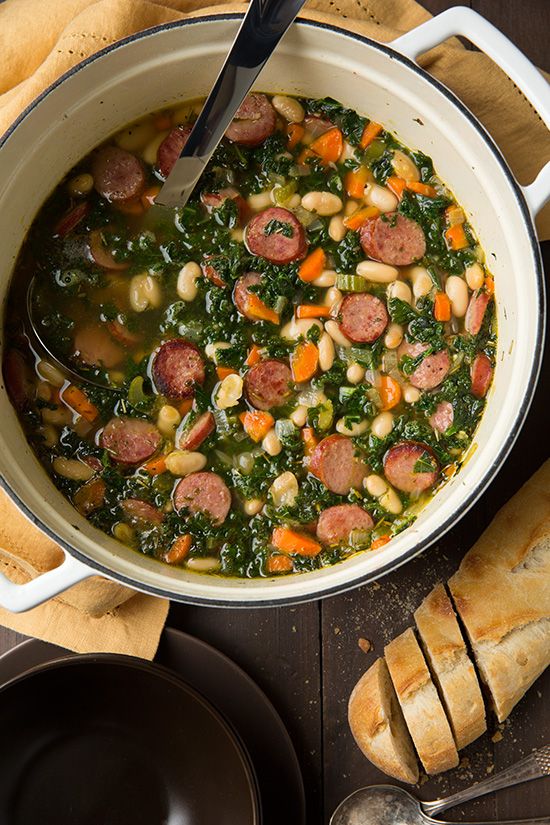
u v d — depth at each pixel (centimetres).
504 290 62
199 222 62
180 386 61
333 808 68
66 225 62
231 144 62
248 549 61
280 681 69
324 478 62
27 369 61
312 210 62
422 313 62
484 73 67
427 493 62
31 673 63
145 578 59
